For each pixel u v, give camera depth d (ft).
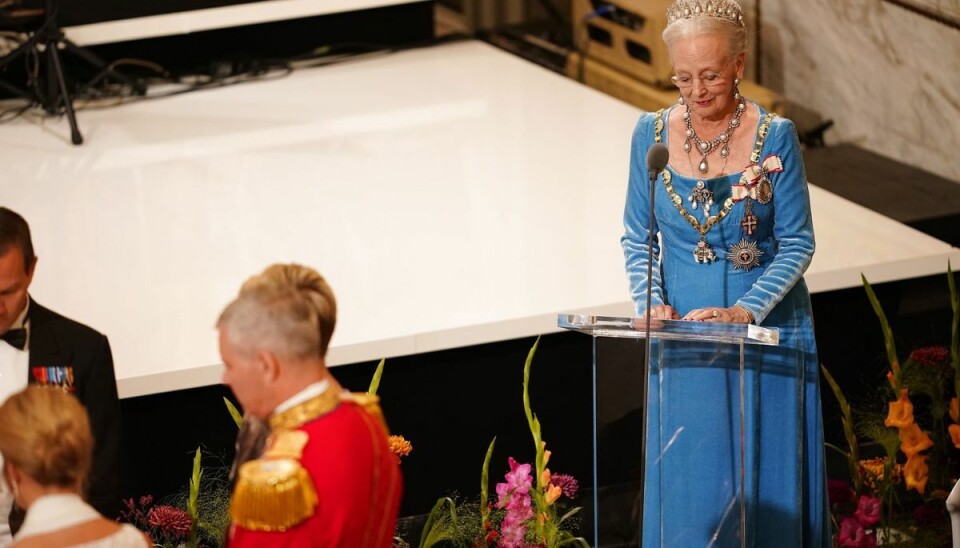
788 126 39.09
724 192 39.22
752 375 39.47
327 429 28.09
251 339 28.12
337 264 62.95
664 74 79.92
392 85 89.66
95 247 65.36
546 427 57.00
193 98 88.38
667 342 39.06
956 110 61.31
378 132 80.69
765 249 39.75
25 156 77.66
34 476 28.76
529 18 92.38
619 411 36.81
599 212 68.23
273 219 68.44
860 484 51.44
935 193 62.90
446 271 61.67
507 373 56.34
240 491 27.53
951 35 60.54
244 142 79.56
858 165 67.15
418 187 72.08
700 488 39.29
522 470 45.57
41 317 38.34
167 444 53.67
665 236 40.70
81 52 84.64
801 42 69.26
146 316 58.23
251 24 93.30
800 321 40.40
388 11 96.58
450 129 80.69
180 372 52.70
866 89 65.77
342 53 96.02
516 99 85.76
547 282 60.18
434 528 47.88
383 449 29.30
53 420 28.78
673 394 39.22
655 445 39.73
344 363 54.24
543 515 45.62
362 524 28.09
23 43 81.66
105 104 87.25
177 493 53.83
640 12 80.84
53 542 28.50
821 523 41.65
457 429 56.39
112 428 38.40
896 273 59.31
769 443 40.16
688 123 39.63
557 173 73.46
